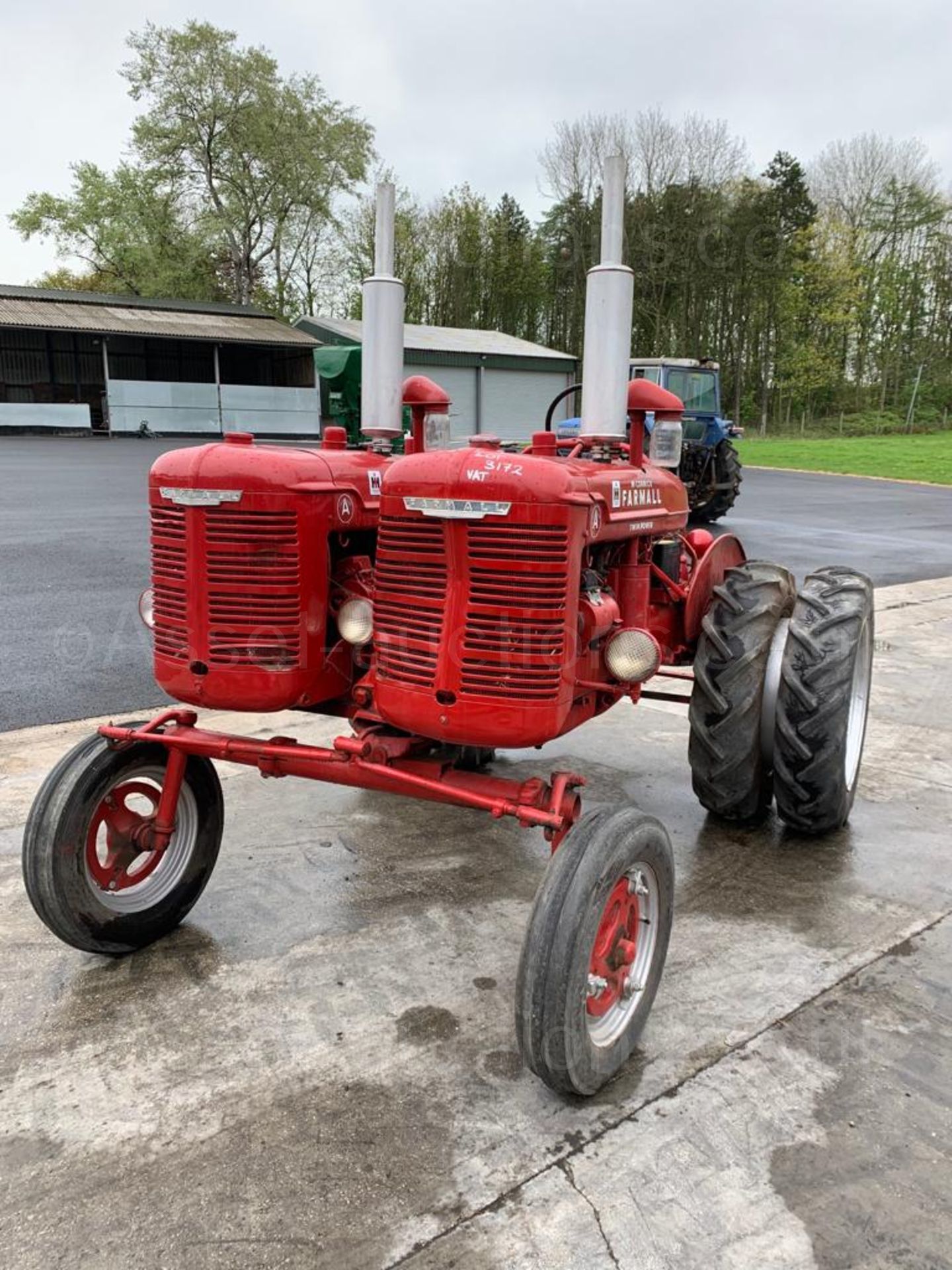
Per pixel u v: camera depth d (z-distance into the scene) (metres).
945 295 45.72
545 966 2.09
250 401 27.66
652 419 3.84
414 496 2.33
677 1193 2.00
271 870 3.44
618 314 2.76
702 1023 2.57
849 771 3.69
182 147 38.09
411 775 2.52
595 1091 2.26
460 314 37.03
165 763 2.95
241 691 2.67
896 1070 2.40
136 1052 2.44
